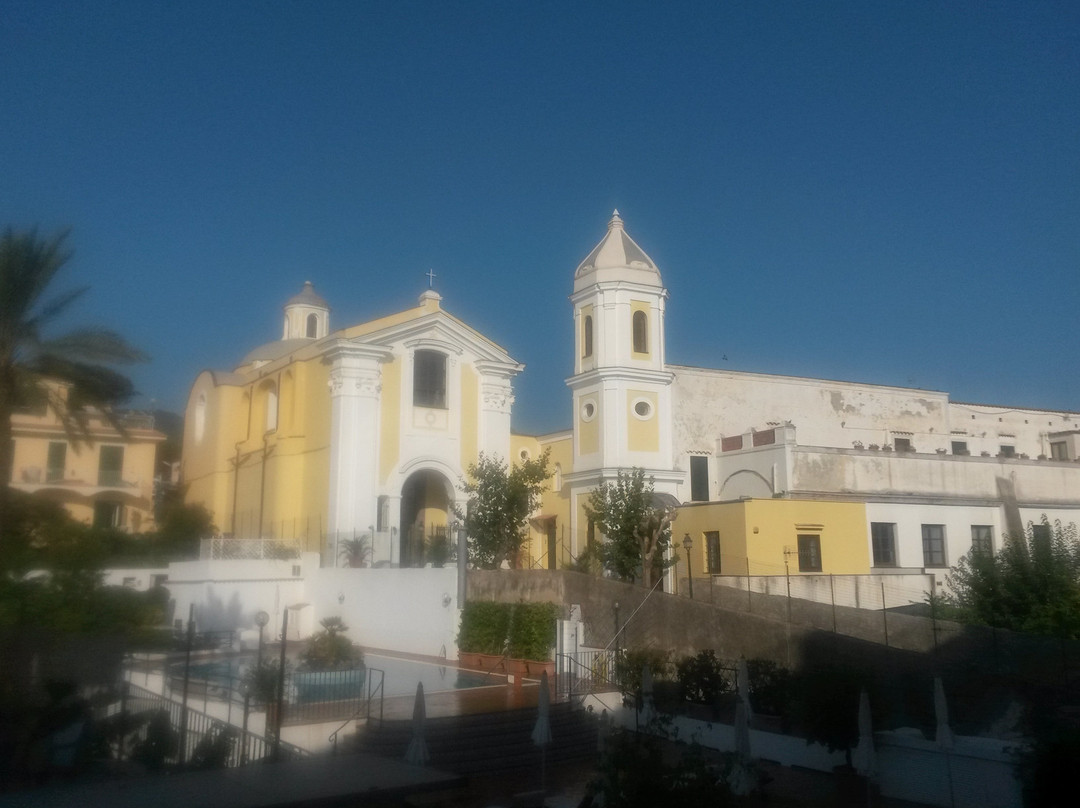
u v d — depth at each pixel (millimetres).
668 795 10328
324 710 19609
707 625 22297
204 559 33062
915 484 39375
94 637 22688
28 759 17312
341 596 33156
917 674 17328
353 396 36719
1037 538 30016
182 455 49031
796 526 34219
